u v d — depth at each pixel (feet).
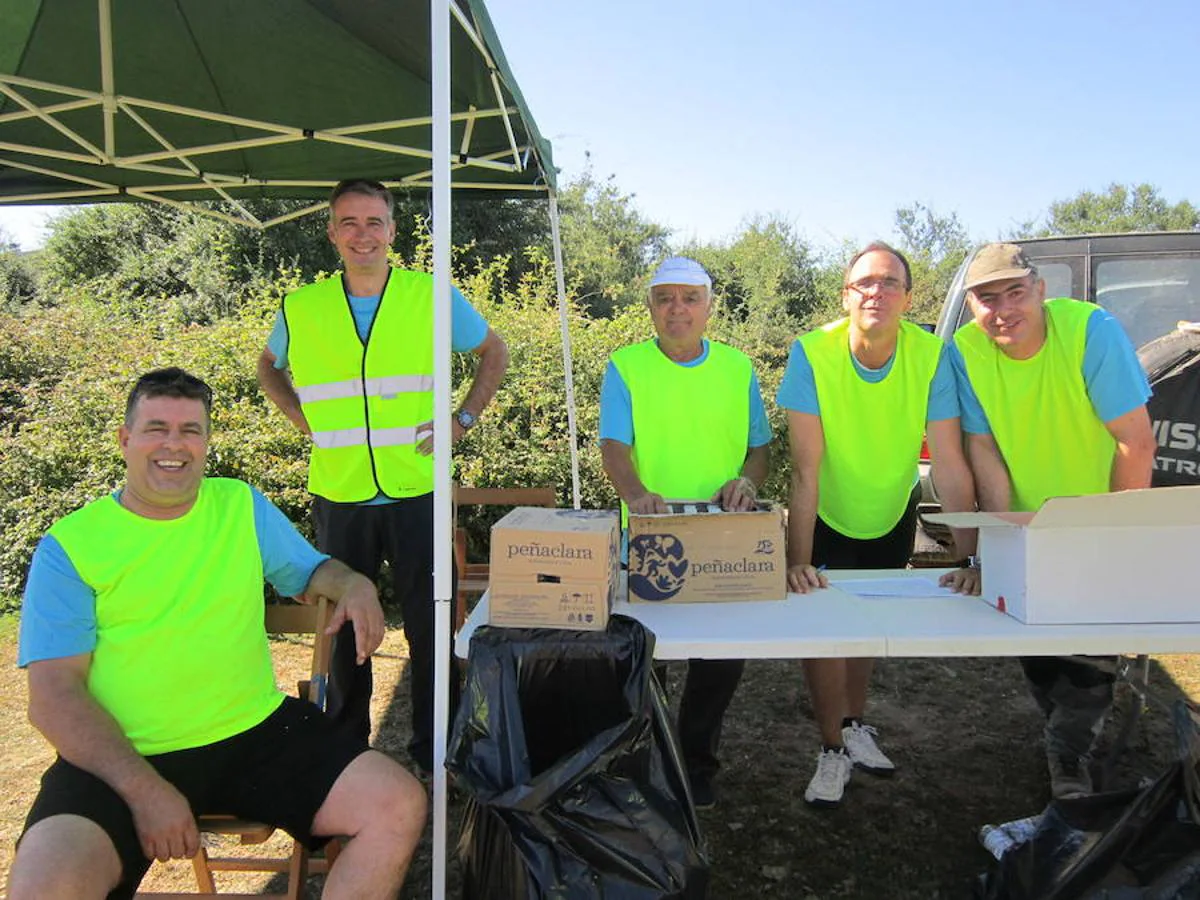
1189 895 6.03
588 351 21.36
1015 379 8.55
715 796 9.48
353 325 9.87
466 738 6.12
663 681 8.34
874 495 9.34
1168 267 13.85
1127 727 8.61
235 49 10.82
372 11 9.50
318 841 6.55
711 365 9.43
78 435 18.81
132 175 14.23
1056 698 8.90
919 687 13.55
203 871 7.40
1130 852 6.34
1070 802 7.11
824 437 9.12
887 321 8.34
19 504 18.17
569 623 6.55
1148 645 6.49
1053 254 14.38
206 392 6.93
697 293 9.05
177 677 6.59
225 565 6.84
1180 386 11.08
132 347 21.70
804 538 9.04
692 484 9.35
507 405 19.65
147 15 10.19
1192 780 6.20
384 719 12.46
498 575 6.65
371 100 11.89
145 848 5.84
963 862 8.64
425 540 9.98
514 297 25.76
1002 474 8.87
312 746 6.70
